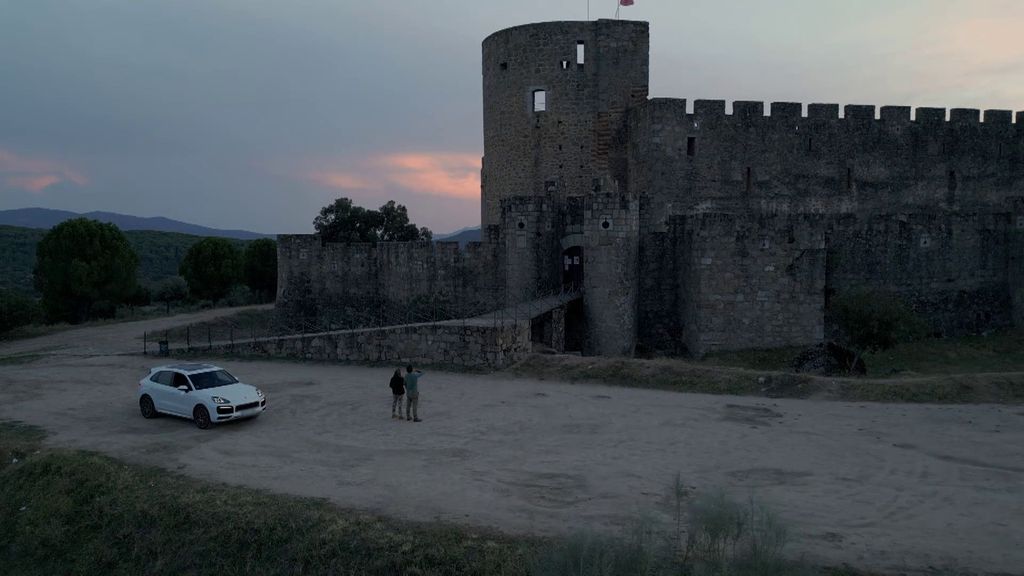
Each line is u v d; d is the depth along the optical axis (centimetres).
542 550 1223
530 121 5006
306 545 1371
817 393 2444
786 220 3741
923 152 4997
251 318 5619
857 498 1505
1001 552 1248
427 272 4506
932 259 4212
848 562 1208
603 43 4894
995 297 4356
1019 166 5188
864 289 3631
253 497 1561
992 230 4334
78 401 2589
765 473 1666
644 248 4150
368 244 4734
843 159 4838
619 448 1878
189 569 1416
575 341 4038
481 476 1669
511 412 2288
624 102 4916
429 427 2120
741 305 3750
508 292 4122
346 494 1572
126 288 6031
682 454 1817
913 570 1183
